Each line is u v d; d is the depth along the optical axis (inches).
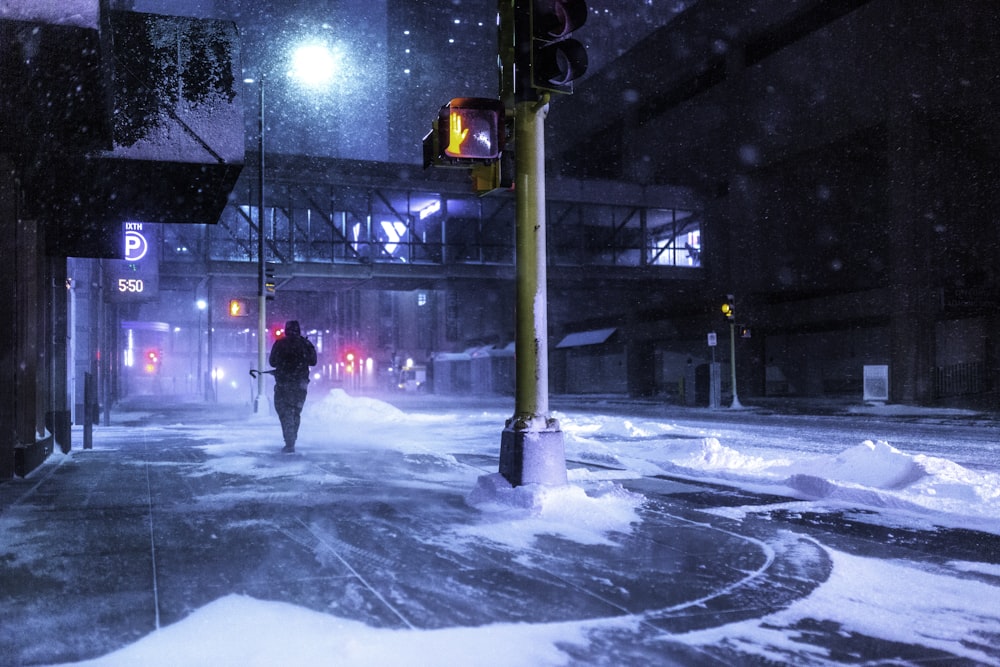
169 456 448.1
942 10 1204.5
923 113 1239.5
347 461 418.6
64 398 492.7
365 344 3112.7
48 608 155.6
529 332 287.3
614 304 2178.9
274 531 231.5
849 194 1553.9
